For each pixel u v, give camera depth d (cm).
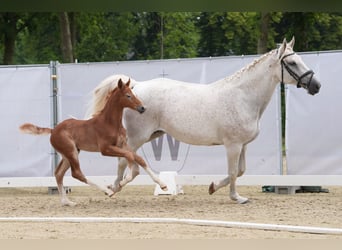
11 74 1678
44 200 1509
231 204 1359
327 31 4538
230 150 1339
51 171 1666
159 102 1370
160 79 1405
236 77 1348
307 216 1184
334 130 1545
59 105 1666
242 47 4944
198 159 1609
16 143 1678
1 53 4609
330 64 1548
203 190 1723
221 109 1334
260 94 1343
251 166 1591
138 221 1135
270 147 1582
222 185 1368
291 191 1592
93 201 1462
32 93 1673
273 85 1351
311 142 1560
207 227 1079
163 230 1052
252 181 1569
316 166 1558
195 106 1351
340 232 998
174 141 1616
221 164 1598
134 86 1401
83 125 1334
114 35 4491
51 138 1343
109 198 1521
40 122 1672
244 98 1336
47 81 1669
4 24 3519
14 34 3556
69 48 2975
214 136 1348
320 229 1012
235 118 1326
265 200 1427
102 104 1395
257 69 1344
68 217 1188
